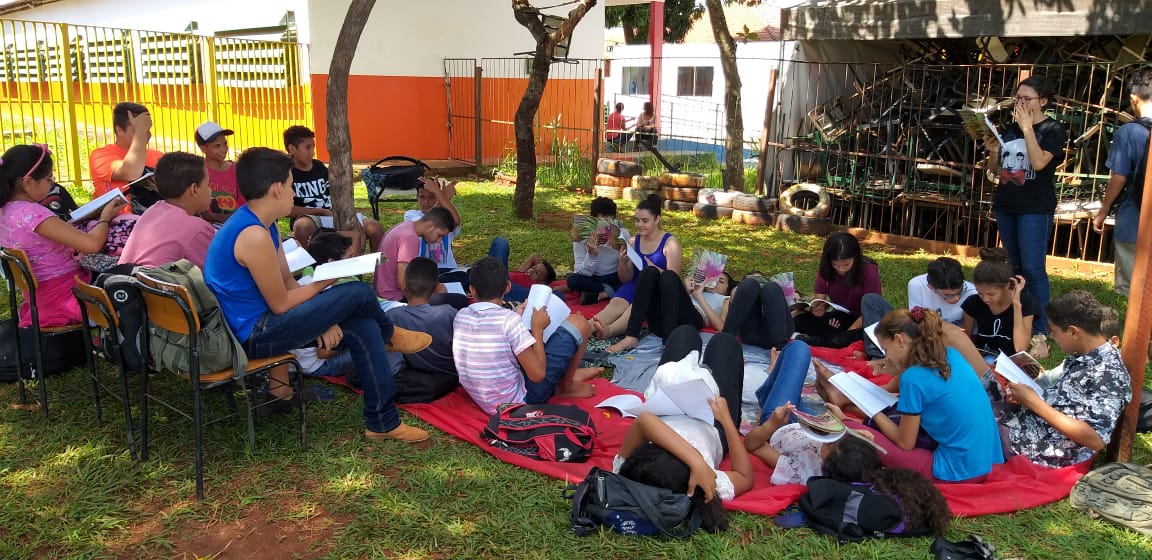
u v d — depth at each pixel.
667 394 3.41
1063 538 3.35
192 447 4.02
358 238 6.53
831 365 5.33
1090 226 8.60
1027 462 3.84
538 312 4.35
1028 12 8.68
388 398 4.11
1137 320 3.80
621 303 5.96
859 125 10.48
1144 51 9.12
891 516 3.28
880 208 10.91
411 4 15.61
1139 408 4.15
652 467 3.25
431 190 6.46
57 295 4.55
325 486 3.73
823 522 3.34
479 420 4.42
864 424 4.01
